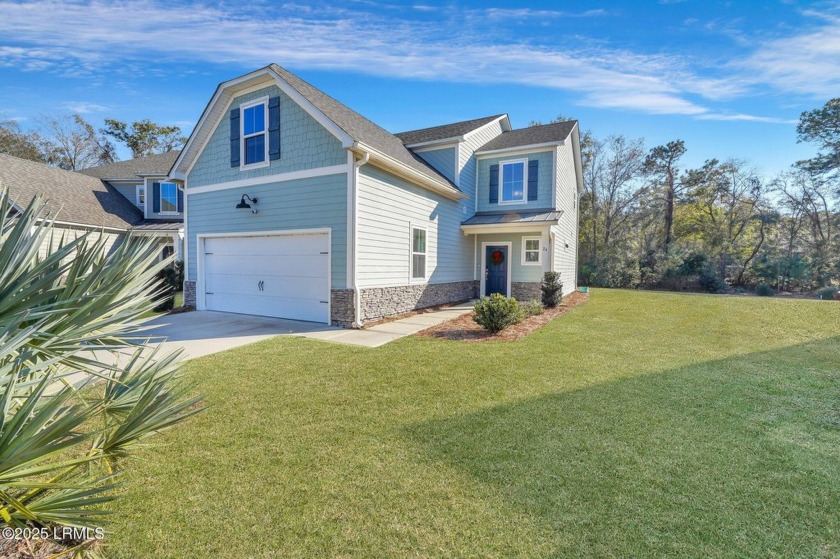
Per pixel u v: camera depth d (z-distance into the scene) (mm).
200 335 7738
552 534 2195
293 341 7176
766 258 23125
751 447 3203
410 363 5715
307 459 3021
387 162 9070
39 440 1490
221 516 2359
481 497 2537
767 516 2350
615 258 24766
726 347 6844
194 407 4039
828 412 3934
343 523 2295
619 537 2174
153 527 2258
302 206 9188
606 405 4117
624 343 7105
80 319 2025
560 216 12547
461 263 13789
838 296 17219
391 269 9961
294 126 9227
